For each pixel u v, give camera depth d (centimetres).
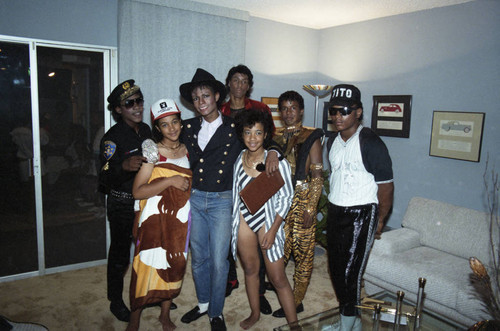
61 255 335
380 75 412
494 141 323
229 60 395
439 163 364
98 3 318
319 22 443
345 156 218
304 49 471
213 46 382
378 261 288
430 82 367
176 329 248
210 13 372
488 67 324
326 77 476
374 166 209
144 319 258
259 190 204
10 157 303
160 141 227
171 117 213
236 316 265
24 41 292
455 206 308
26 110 303
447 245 298
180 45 361
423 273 262
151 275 223
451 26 347
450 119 351
